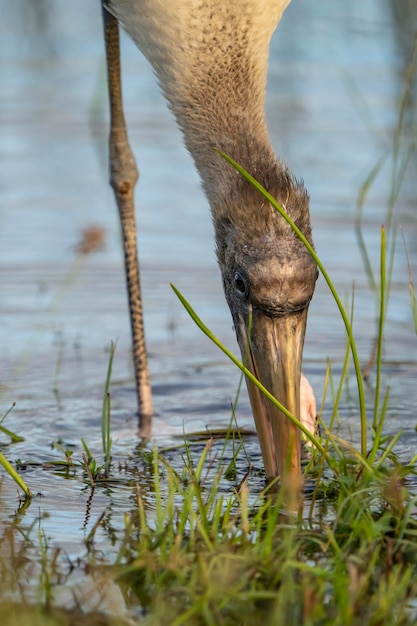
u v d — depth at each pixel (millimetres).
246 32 13906
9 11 29656
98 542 10742
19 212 21641
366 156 23406
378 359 11945
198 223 21359
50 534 10922
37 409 14859
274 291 11836
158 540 10234
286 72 27344
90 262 19938
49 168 23578
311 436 11352
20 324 17734
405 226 20641
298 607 9289
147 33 14234
